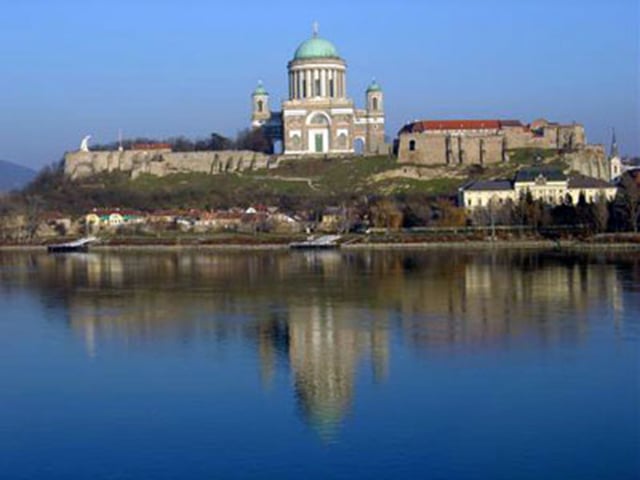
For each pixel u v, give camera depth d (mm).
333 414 91125
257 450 81125
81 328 144125
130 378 107812
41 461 79625
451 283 196500
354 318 149375
